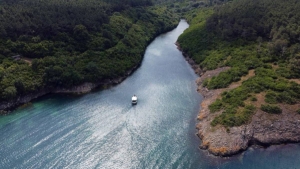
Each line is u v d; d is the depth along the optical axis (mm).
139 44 154875
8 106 97188
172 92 111250
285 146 78312
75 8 147875
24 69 107438
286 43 114000
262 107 86188
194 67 135625
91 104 101938
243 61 117062
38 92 106500
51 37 125250
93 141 81438
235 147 75375
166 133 85438
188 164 72312
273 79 100938
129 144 80500
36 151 77250
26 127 87500
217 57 128000
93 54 126250
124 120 92188
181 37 173750
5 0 149625
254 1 166250
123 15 179125
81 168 71562
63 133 84750
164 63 143000
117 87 116500
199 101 103875
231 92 97562
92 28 138750
